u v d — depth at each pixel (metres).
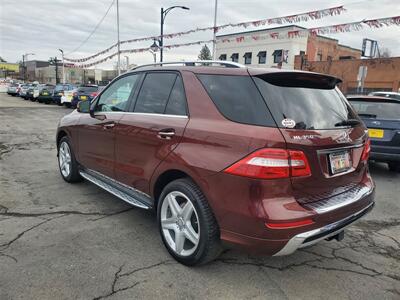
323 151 2.78
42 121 15.50
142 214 4.41
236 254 3.51
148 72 3.97
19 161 7.19
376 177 6.89
